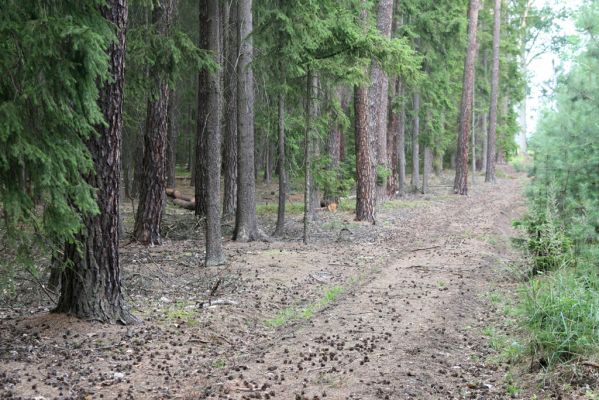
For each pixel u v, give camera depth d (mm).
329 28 12555
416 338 6785
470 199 25781
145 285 9562
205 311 8156
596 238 8852
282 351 6480
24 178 5316
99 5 6559
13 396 4914
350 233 15758
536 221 9625
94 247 6934
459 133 28375
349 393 5180
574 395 4984
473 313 8008
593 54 9516
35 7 5410
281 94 14484
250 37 13648
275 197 26078
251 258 11984
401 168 27016
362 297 8969
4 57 5109
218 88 11203
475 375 5723
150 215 13375
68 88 5398
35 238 5773
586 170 9219
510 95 41938
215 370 5887
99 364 5855
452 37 27062
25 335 6469
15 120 4934
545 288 7023
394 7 24719
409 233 16156
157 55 10922
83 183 5762
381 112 22547
